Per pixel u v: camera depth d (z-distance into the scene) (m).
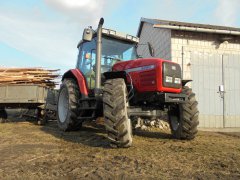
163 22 9.41
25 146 4.64
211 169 3.23
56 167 3.31
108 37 6.09
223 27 9.98
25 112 9.67
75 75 6.38
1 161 3.62
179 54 9.18
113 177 2.89
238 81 9.66
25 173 3.06
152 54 6.09
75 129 6.50
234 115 9.51
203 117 9.23
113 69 5.62
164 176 2.93
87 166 3.33
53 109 8.19
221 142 5.48
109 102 4.31
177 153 4.10
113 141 4.28
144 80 4.90
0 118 9.22
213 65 9.45
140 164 3.42
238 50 9.72
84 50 6.55
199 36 9.39
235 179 2.84
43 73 9.12
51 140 5.24
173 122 5.82
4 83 8.56
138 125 7.63
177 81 4.93
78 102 6.28
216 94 9.42
